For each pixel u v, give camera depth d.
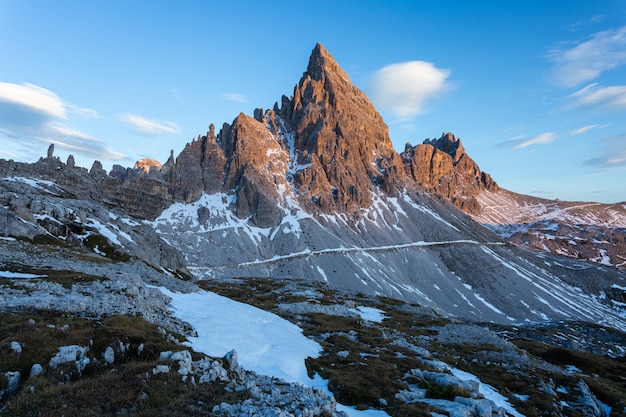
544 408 47.88
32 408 21.94
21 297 36.81
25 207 96.69
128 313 39.28
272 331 54.09
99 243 110.12
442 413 35.12
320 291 118.00
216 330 46.22
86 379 26.11
